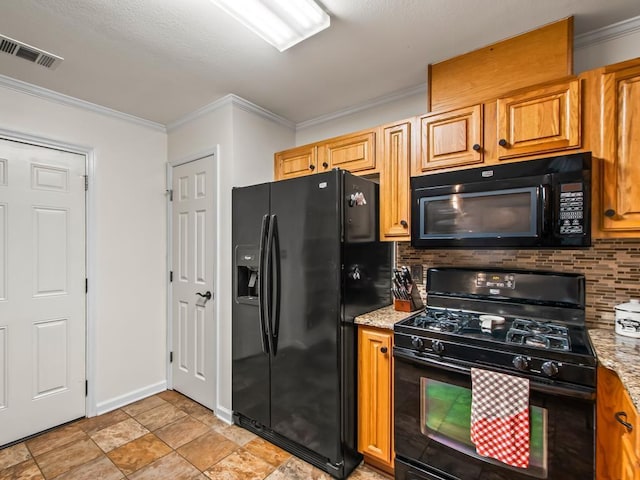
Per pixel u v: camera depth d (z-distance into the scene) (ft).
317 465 6.11
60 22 5.01
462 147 5.63
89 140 8.00
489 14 4.92
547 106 4.89
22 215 7.03
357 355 6.14
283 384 6.50
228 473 5.93
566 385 4.01
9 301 6.84
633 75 4.34
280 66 6.36
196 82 6.99
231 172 7.72
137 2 4.59
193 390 8.75
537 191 4.67
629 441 3.43
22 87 6.92
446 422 4.92
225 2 4.41
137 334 8.86
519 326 5.29
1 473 5.91
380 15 4.92
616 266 5.22
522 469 4.29
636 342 4.47
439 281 6.66
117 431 7.28
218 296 7.94
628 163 4.36
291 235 6.41
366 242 6.49
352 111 8.29
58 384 7.47
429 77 6.34
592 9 4.83
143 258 9.02
